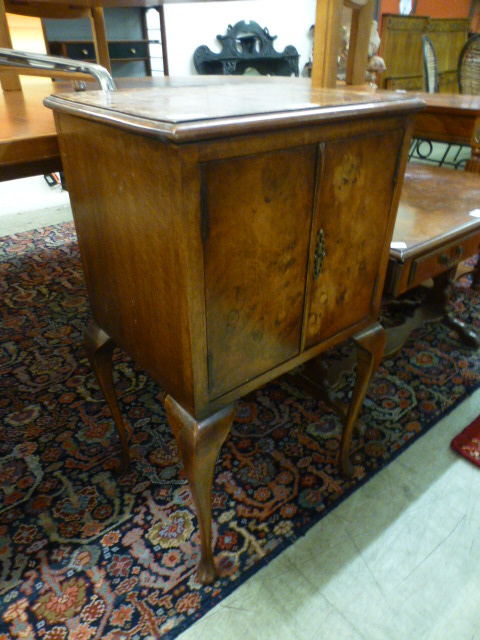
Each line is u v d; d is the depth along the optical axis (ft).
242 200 1.87
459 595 2.90
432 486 3.66
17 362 5.16
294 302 2.40
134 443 4.04
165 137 1.53
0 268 7.32
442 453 3.97
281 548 3.16
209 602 2.83
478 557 3.13
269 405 4.51
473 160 6.15
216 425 2.31
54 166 2.80
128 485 3.63
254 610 2.80
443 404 4.55
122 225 2.14
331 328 2.77
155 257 1.99
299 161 1.99
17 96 4.32
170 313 2.06
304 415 4.39
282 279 2.25
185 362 2.11
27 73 2.85
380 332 3.11
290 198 2.05
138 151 1.77
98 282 2.69
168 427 4.23
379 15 17.52
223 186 1.77
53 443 4.04
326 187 2.19
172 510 3.43
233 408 2.39
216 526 3.31
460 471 3.80
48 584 2.92
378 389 4.75
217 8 14.92
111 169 2.02
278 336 2.42
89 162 2.19
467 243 4.05
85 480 3.67
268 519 3.36
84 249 2.68
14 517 3.36
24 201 10.41
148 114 1.71
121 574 2.98
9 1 5.12
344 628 2.71
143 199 1.88
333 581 2.97
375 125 2.24
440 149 15.26
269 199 1.97
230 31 15.40
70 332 5.74
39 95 4.40
